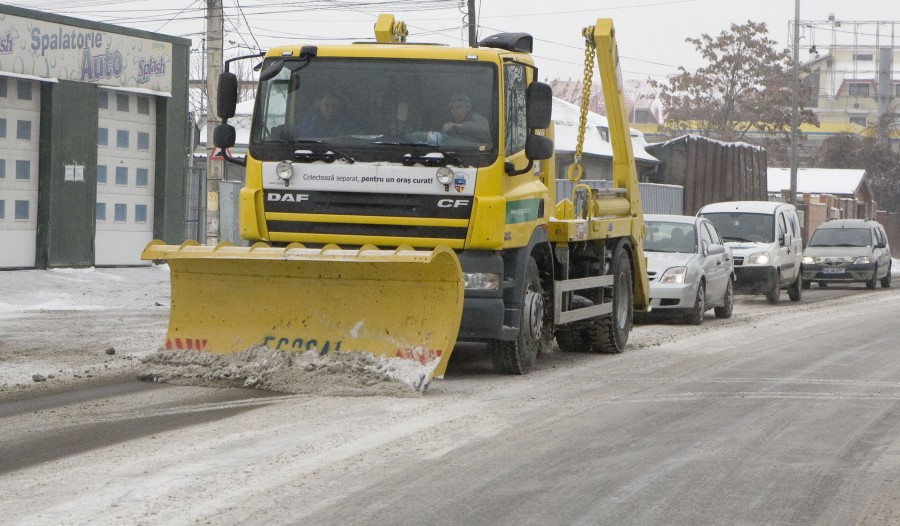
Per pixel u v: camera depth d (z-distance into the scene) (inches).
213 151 926.4
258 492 260.7
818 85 4884.4
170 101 1023.0
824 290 1302.9
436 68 437.4
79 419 348.8
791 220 1060.5
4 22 860.6
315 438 321.7
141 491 260.1
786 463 304.3
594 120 1747.0
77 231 932.6
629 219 597.0
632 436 337.4
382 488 267.0
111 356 499.2
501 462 297.9
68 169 920.3
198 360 423.2
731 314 840.9
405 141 432.8
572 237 500.4
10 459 293.7
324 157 435.2
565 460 301.7
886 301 1055.0
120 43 967.6
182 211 1045.8
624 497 264.4
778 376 480.7
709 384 452.4
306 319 418.9
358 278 410.9
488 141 430.3
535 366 506.0
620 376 474.0
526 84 469.7
